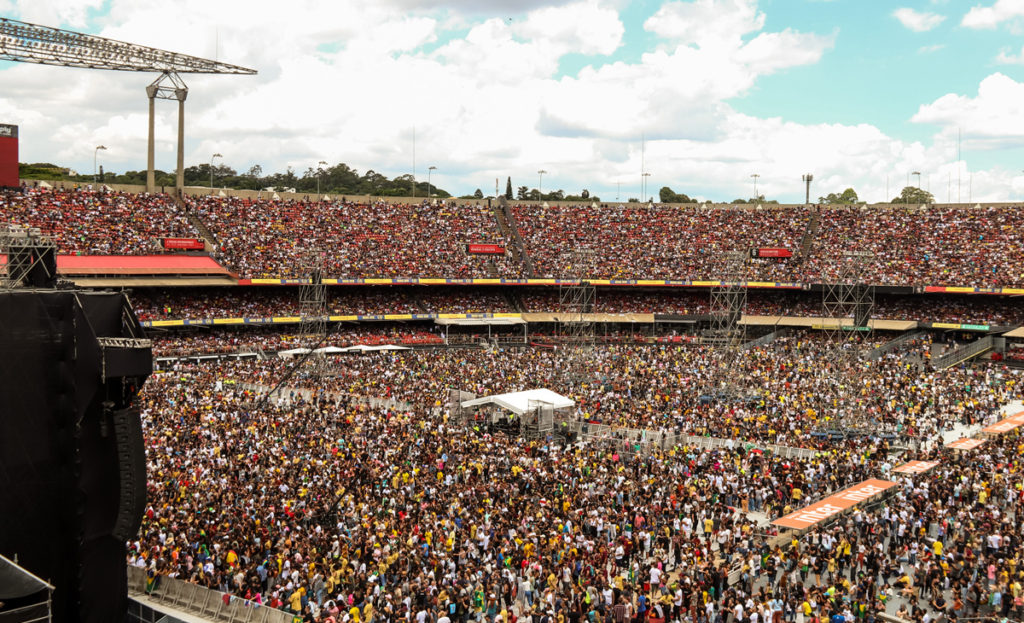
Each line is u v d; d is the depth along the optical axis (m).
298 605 28.09
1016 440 52.00
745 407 63.97
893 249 109.31
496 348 100.62
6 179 95.31
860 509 39.09
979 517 36.28
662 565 32.91
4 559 17.59
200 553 31.70
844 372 73.81
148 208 101.75
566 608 27.70
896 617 29.89
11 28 81.94
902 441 56.38
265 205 112.38
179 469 41.41
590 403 65.06
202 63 103.06
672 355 90.38
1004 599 28.88
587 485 42.38
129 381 21.28
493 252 114.38
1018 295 95.25
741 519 37.56
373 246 109.25
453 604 27.55
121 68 100.50
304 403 63.53
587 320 105.25
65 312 19.20
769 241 117.81
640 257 115.00
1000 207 114.25
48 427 19.23
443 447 48.03
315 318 91.62
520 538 33.44
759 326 110.00
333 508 36.47
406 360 84.75
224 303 96.94
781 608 28.58
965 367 87.31
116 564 20.98
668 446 53.97
